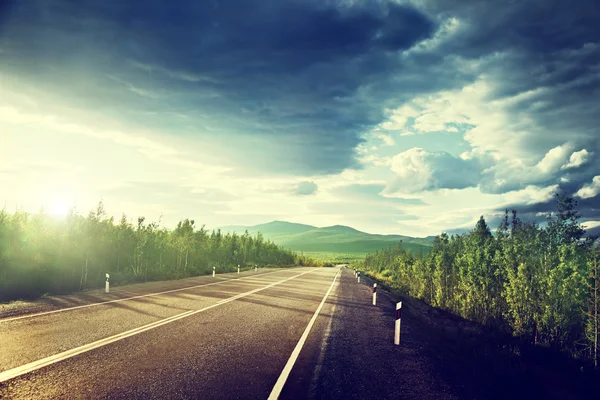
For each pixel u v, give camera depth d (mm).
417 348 8609
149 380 5164
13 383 4809
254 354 6898
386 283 35688
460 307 16969
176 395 4660
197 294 16359
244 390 4973
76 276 18828
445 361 7652
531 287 11562
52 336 7496
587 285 9906
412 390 5543
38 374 5195
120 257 25344
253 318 10875
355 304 16250
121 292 16203
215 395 4730
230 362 6266
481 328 12789
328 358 7000
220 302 14000
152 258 29172
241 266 52938
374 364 6867
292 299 16344
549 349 10180
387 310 15203
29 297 13797
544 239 12078
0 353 6133
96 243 22297
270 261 72562
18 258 16281
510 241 14961
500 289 14078
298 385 5309
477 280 15359
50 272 16562
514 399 5715
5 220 16891
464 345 9617
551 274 10898
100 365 5742
